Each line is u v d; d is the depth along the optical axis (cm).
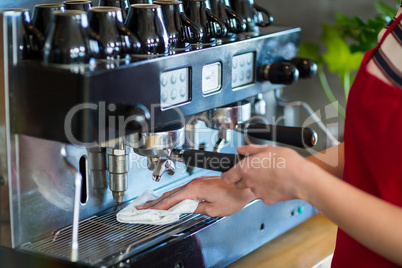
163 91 96
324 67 209
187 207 100
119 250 90
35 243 93
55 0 108
